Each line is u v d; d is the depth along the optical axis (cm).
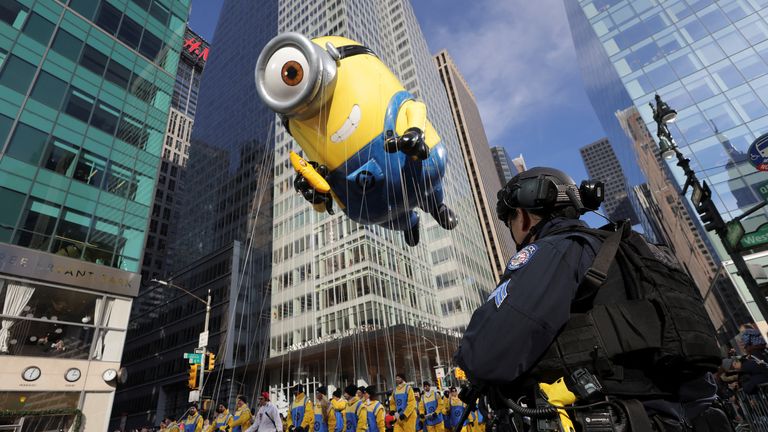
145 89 2664
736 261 700
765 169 1912
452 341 3881
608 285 119
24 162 1936
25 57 2086
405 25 8144
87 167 2184
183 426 1065
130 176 2378
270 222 5216
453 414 932
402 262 4628
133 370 5628
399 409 912
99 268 2033
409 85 7244
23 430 1583
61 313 1845
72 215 2039
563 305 112
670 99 2909
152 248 7862
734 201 2400
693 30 3005
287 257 4772
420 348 3609
